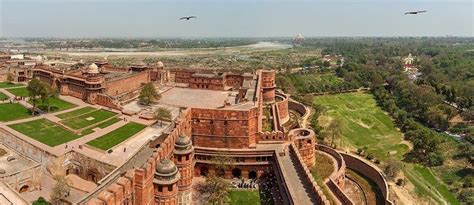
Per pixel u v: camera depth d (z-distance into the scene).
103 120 168.38
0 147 142.12
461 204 136.00
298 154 117.69
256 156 128.38
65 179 118.56
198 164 131.75
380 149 189.25
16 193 103.81
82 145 136.75
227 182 123.56
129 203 82.44
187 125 128.50
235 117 131.00
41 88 174.50
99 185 99.44
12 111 176.75
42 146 134.88
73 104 195.38
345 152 169.00
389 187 142.25
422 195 140.62
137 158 112.25
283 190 105.25
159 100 190.25
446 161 171.75
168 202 92.12
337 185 116.44
